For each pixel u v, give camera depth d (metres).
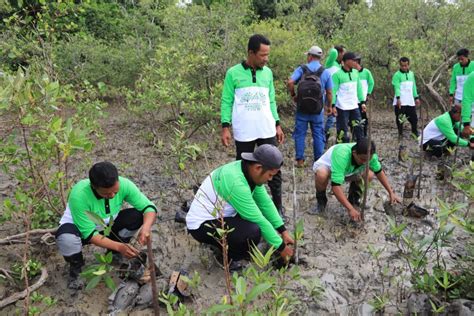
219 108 7.60
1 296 3.42
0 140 3.81
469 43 10.36
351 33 12.00
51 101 3.27
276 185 4.54
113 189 3.13
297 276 2.81
